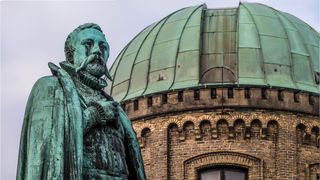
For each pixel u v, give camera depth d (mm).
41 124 8719
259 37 57906
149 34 60562
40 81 9000
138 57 59375
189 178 56125
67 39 9438
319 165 56625
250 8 60281
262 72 56812
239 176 56250
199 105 56375
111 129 9141
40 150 8609
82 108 9047
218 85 56156
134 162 9391
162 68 57875
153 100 57062
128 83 58594
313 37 59781
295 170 56312
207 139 56312
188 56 57469
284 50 57781
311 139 56938
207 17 59719
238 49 57219
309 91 56906
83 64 9266
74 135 8703
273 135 56438
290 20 60438
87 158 8867
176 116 56656
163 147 56656
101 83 9367
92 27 9430
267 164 56156
